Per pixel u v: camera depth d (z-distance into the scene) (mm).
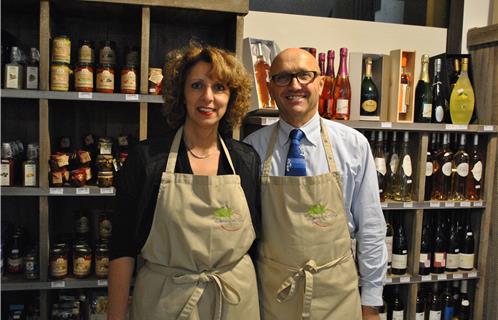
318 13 3080
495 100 2846
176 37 2680
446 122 2902
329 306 1584
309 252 1568
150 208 1434
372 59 2732
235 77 1464
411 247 2795
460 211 3061
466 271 2947
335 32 2996
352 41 3023
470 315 3025
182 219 1391
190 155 1494
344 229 1638
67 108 2578
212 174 1482
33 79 2230
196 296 1397
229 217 1428
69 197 2605
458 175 2883
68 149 2484
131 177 1430
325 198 1596
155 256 1420
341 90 2586
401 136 2865
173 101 1512
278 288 1585
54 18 2438
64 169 2287
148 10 2232
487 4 3133
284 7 3041
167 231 1399
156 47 2664
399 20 3191
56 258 2273
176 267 1417
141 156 1438
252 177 1566
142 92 2273
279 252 1589
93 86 2328
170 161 1436
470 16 3111
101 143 2379
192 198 1406
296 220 1574
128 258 1443
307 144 1729
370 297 1785
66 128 2584
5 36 2271
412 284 2801
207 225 1401
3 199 2529
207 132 1477
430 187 2855
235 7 2303
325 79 2645
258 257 1657
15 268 2336
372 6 3145
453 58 2990
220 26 2691
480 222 2943
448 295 3020
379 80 2680
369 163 1774
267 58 2521
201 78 1424
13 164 2289
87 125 2607
